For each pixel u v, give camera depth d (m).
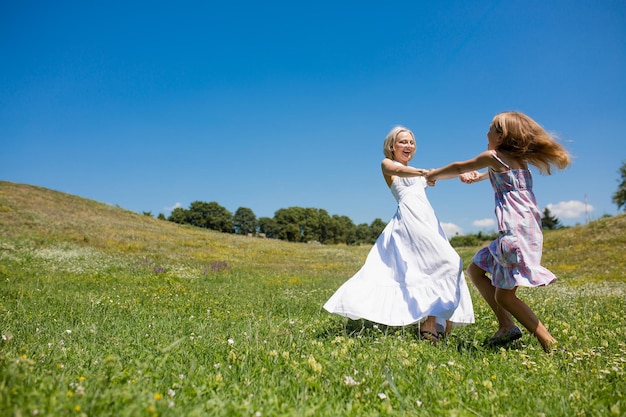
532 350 3.77
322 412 2.20
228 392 2.45
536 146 3.87
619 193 49.75
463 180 4.92
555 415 2.31
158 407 2.05
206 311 6.69
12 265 14.38
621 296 8.16
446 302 4.12
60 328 4.53
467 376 2.90
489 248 4.12
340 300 4.42
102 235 25.38
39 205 32.31
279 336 3.91
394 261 4.53
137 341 3.82
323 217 111.94
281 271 18.86
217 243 32.53
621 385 2.73
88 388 2.28
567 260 18.75
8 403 1.87
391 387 2.54
